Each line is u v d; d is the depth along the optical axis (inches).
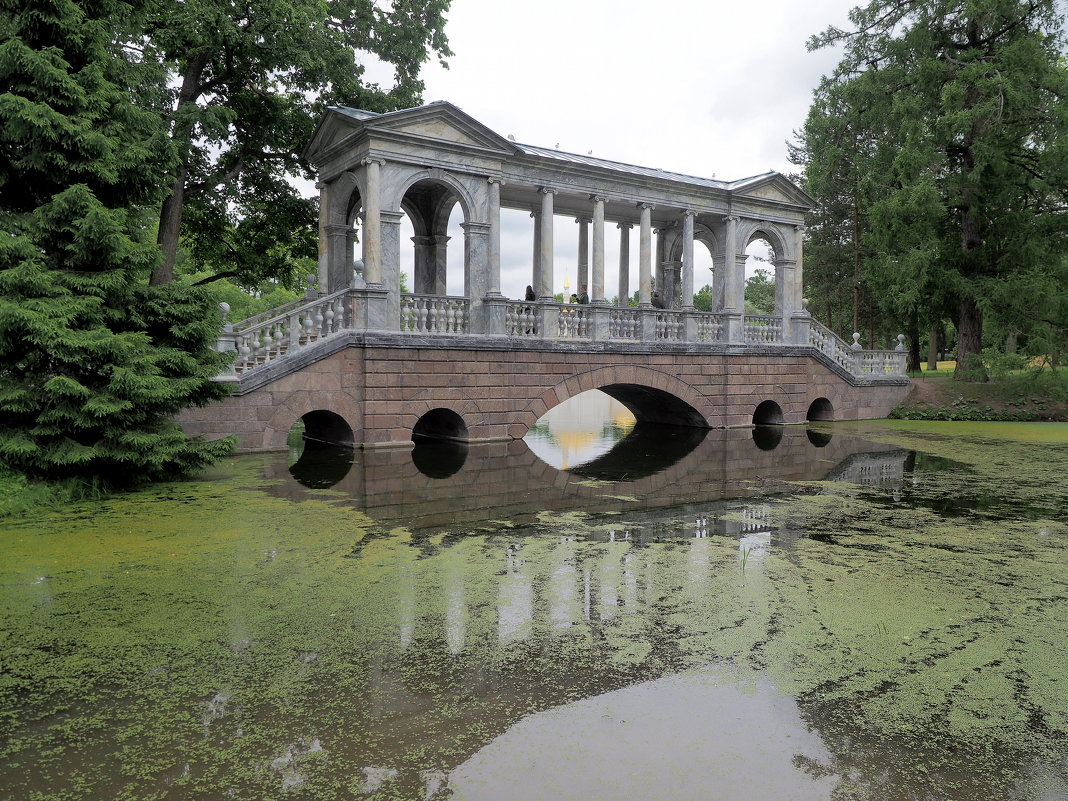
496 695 175.8
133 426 414.3
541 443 708.0
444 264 834.2
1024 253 1011.3
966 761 149.3
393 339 637.9
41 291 372.5
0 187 395.2
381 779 140.5
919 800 135.4
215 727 160.1
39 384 379.9
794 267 936.9
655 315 820.6
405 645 204.8
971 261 1070.4
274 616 226.1
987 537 336.5
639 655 199.5
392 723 161.9
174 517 357.4
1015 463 587.5
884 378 1029.8
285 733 157.6
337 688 178.4
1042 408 1002.1
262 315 716.0
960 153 1082.7
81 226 381.4
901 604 242.7
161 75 461.1
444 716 165.3
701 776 142.4
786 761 148.4
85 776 141.4
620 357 778.2
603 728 160.7
